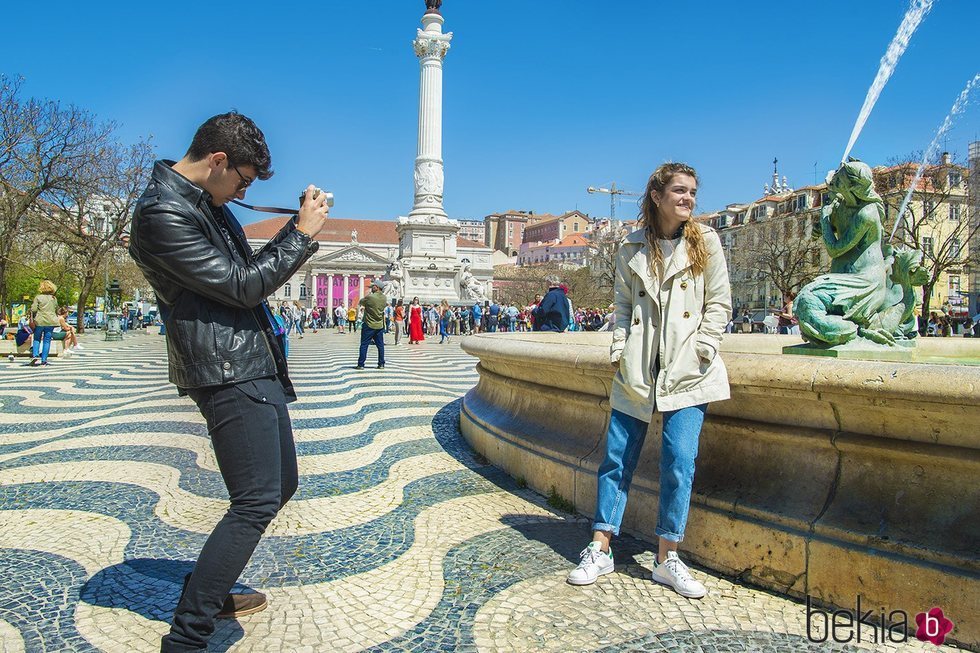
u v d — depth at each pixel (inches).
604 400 127.8
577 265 3624.5
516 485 147.8
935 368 79.0
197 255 68.8
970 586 75.0
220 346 72.1
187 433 203.3
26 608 85.0
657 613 85.6
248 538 73.2
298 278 3120.1
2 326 791.7
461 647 76.6
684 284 92.4
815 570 88.0
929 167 989.2
